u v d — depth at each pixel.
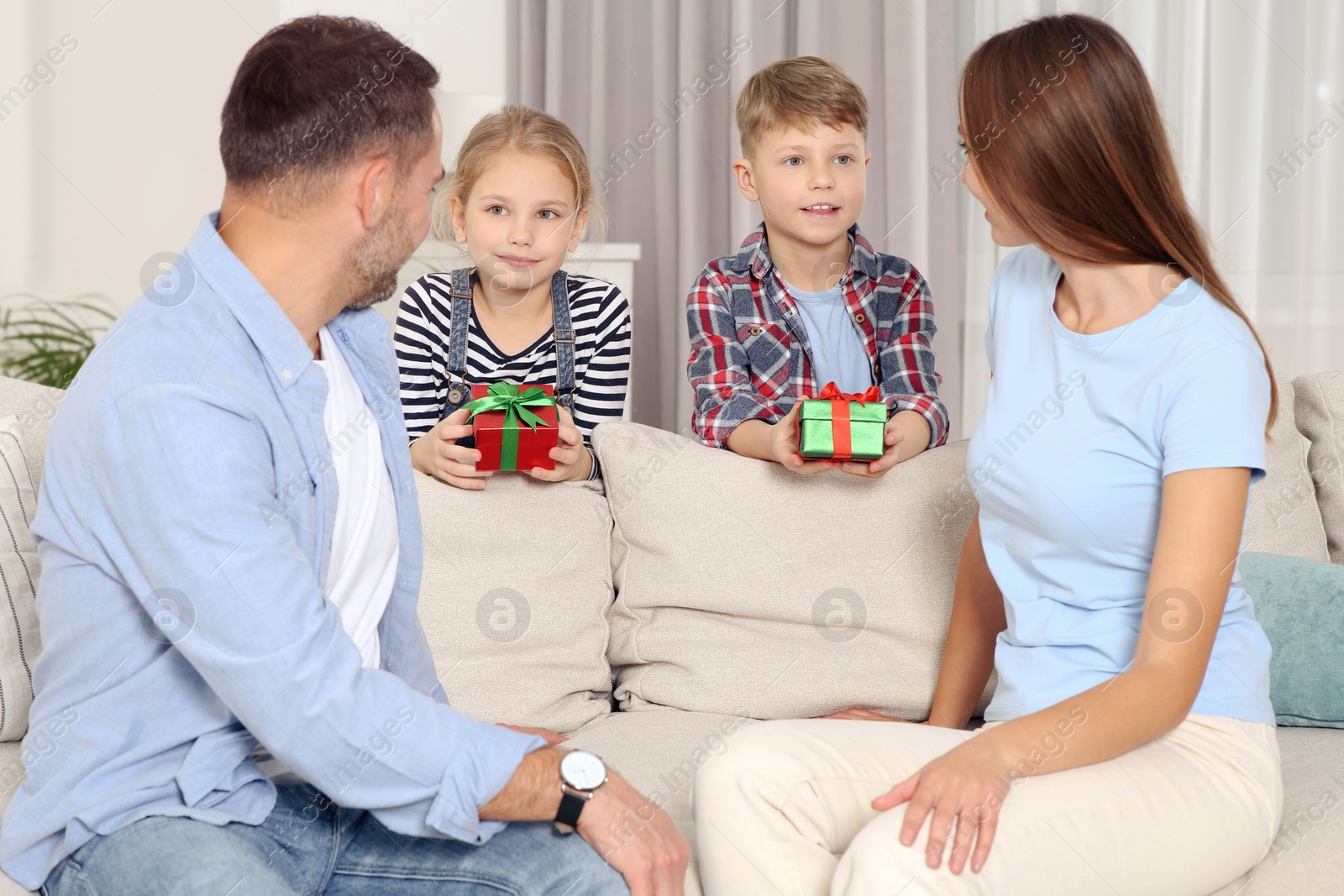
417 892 0.98
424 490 1.50
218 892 0.86
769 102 1.70
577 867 0.96
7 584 1.23
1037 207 1.11
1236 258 2.57
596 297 1.96
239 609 0.89
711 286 1.78
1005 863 0.93
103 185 2.97
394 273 1.09
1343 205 2.48
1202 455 1.04
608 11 3.08
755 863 1.01
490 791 0.93
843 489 1.53
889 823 0.95
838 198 1.71
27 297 2.91
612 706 1.61
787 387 1.75
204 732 0.97
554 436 1.50
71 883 0.91
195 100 3.04
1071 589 1.16
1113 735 0.99
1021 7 2.71
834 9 2.83
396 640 1.19
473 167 1.82
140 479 0.90
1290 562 1.50
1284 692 1.43
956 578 1.42
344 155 0.98
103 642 0.96
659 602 1.53
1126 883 0.98
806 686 1.47
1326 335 2.52
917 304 1.80
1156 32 2.62
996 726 1.01
